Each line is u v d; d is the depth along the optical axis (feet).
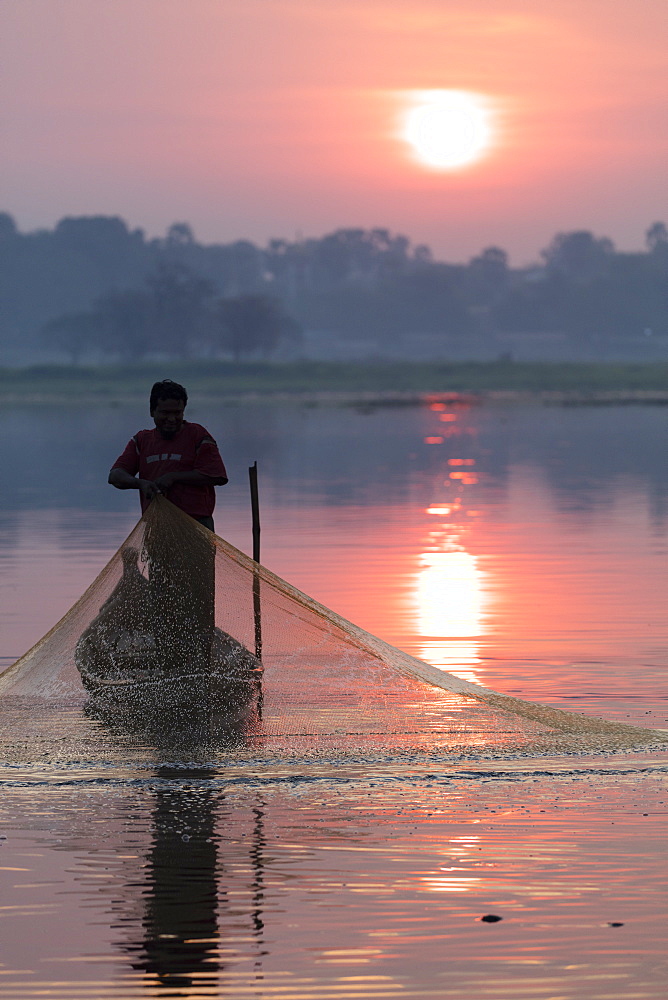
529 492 292.20
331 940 52.85
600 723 83.05
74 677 83.51
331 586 157.28
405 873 59.62
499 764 76.38
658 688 100.78
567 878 58.85
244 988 49.14
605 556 185.06
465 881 58.70
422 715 82.38
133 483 91.50
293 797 70.74
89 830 65.67
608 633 125.80
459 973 50.11
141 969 50.62
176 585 83.41
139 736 79.87
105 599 84.58
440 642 121.70
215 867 60.54
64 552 191.72
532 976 49.83
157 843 63.72
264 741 79.51
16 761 76.74
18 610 140.26
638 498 274.77
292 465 380.99
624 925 54.03
